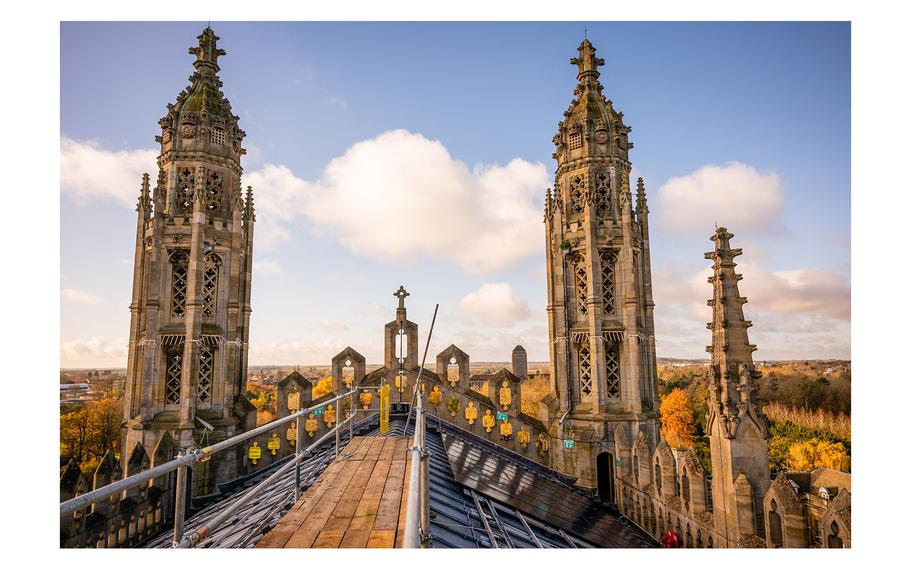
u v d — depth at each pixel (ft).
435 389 84.74
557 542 48.16
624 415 78.28
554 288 86.89
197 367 72.49
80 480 47.37
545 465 83.10
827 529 41.45
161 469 17.17
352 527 28.25
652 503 66.03
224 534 33.19
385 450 52.29
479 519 42.16
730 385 49.90
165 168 79.15
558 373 84.74
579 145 87.61
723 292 51.24
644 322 83.10
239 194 82.84
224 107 84.33
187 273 76.69
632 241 82.58
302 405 80.94
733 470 47.75
